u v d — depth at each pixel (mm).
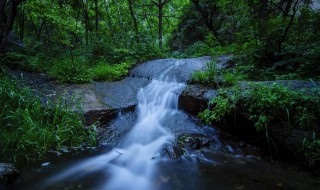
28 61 8312
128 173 4016
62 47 10117
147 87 7559
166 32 19172
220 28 14438
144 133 5406
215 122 5414
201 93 5891
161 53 11250
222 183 3537
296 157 4027
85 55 9617
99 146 4969
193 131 5309
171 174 3871
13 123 5074
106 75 8141
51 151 4691
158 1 15547
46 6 7938
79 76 7688
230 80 5852
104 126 5543
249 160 4285
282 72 6676
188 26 17453
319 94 4438
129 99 6676
